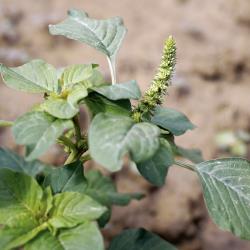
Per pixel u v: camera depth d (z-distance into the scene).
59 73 0.62
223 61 1.69
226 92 1.59
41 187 0.57
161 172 0.53
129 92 0.54
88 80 0.60
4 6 1.83
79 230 0.53
